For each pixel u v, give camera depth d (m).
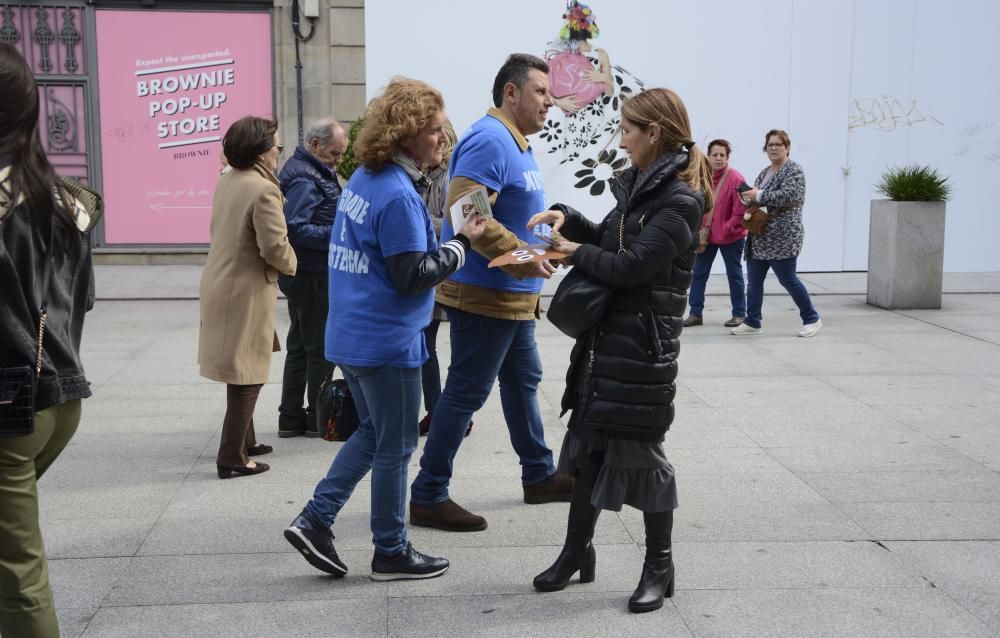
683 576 3.65
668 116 3.29
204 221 12.56
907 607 3.39
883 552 3.87
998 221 12.62
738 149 12.29
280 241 4.61
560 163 12.16
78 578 3.59
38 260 2.42
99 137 12.29
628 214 3.35
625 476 3.36
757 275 8.62
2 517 2.47
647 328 3.31
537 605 3.41
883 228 10.04
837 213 12.48
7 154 2.39
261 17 12.21
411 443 3.52
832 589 3.54
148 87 12.25
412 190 3.30
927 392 6.54
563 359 7.61
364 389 3.44
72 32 12.08
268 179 4.82
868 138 12.36
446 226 4.13
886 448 5.27
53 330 2.47
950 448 5.27
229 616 3.30
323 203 5.32
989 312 9.79
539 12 11.88
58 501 4.43
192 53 12.22
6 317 2.35
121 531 4.07
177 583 3.56
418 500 4.12
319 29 11.98
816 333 8.67
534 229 4.09
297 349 5.50
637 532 4.09
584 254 3.33
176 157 12.41
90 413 5.99
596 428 3.36
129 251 12.38
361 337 3.35
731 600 3.45
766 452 5.20
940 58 12.27
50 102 12.20
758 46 12.11
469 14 11.82
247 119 4.80
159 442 5.39
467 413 4.07
